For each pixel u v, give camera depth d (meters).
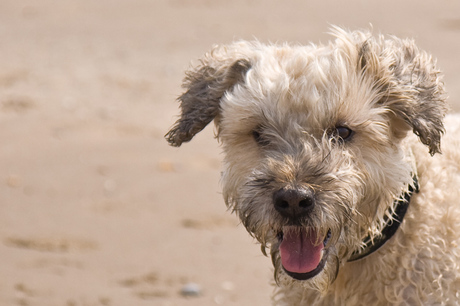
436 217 7.37
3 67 23.23
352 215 6.93
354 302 7.42
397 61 7.33
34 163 15.34
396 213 7.26
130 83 21.66
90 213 13.07
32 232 12.28
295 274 7.00
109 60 24.23
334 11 31.75
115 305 10.10
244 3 33.56
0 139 16.83
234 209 7.36
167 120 18.50
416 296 7.23
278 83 7.02
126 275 10.96
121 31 28.33
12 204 13.39
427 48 24.78
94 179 14.52
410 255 7.24
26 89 20.97
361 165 6.96
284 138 7.01
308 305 7.65
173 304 10.18
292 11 31.83
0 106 19.38
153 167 15.13
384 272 7.26
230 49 8.03
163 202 13.52
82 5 33.34
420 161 7.60
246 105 7.16
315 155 6.82
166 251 11.74
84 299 10.23
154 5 33.09
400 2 33.28
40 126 17.86
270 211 6.79
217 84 7.79
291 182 6.71
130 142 16.72
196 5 33.06
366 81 7.13
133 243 11.98
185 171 14.95
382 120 7.08
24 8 32.72
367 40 7.27
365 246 7.25
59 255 11.53
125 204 13.44
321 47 7.48
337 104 6.91
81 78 22.14
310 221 6.72
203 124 7.88
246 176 7.19
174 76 22.45
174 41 26.75
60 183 14.36
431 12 31.08
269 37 27.00
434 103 7.34
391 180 7.09
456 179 7.77
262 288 10.62
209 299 10.33
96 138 17.05
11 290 10.42
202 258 11.52
